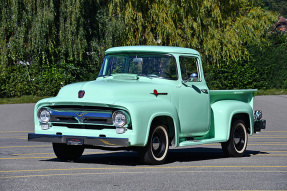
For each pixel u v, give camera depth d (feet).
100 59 116.16
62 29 109.70
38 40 107.14
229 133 39.06
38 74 118.01
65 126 33.27
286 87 140.56
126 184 26.03
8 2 108.47
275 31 146.00
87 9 112.98
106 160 36.37
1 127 67.15
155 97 33.88
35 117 34.27
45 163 34.19
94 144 31.63
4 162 34.58
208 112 38.06
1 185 25.54
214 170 31.60
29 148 44.62
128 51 36.35
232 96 41.60
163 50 35.55
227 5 127.85
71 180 27.04
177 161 36.35
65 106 33.12
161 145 33.68
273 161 37.01
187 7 117.50
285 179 28.40
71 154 35.78
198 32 119.75
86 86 32.94
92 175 28.76
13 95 118.42
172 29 116.67
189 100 36.14
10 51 109.81
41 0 107.14
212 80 138.21
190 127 36.19
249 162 36.29
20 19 107.76
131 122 31.24
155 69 35.45
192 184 26.35
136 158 37.83
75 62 115.03
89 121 32.14
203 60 126.00
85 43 110.83
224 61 135.64
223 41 124.16
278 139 55.98
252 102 43.24
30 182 26.40
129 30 115.85
